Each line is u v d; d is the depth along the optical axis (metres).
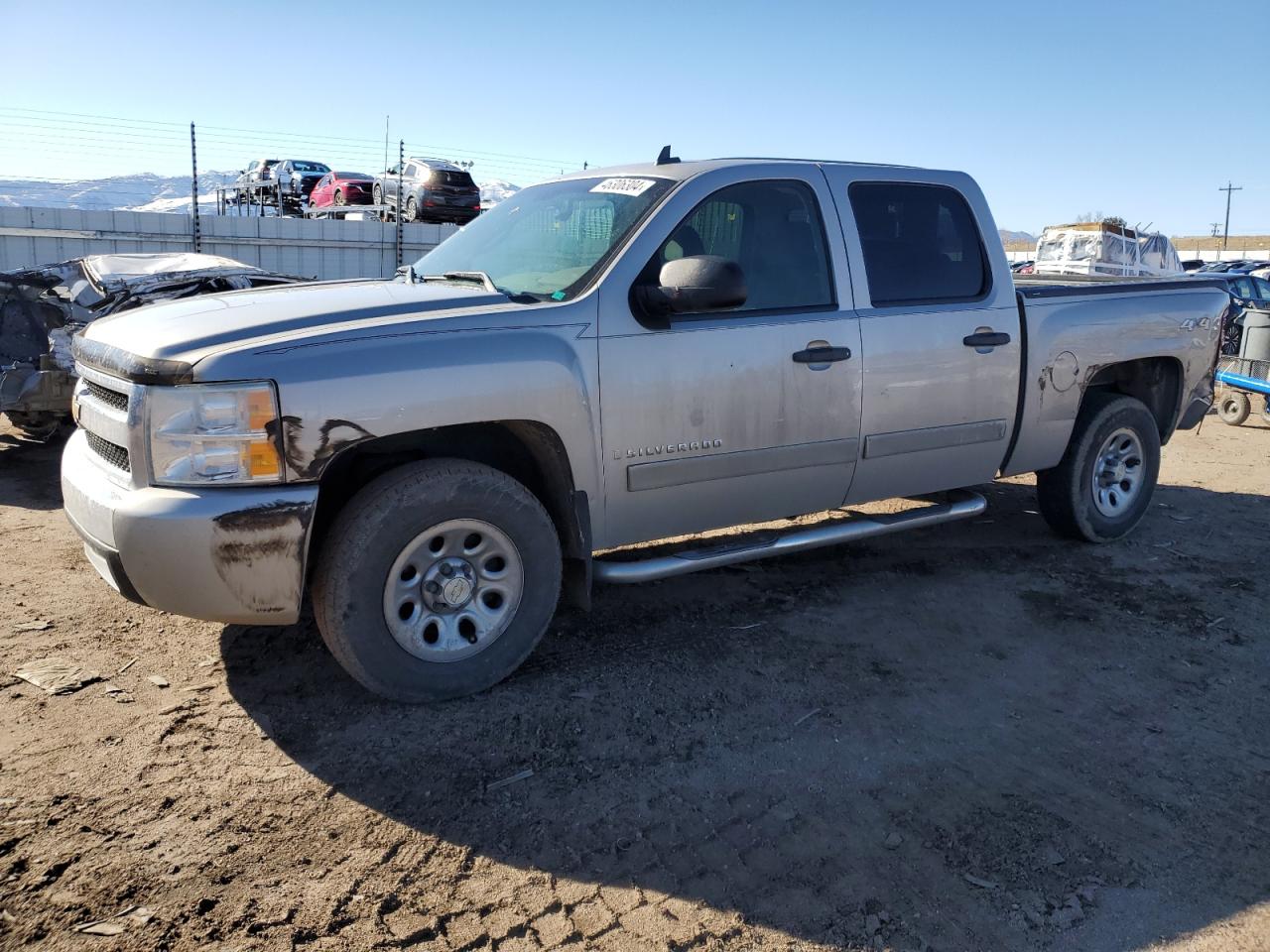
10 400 7.32
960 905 2.47
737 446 3.91
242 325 3.16
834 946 2.31
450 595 3.37
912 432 4.42
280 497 2.97
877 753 3.21
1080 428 5.27
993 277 4.70
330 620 3.19
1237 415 10.73
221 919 2.32
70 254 16.75
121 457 3.19
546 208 4.26
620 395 3.59
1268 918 2.45
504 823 2.76
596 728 3.31
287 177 26.88
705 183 3.88
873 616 4.40
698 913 2.41
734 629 4.20
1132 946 2.34
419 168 21.22
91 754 3.03
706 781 3.01
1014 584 4.86
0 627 3.99
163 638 3.96
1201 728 3.45
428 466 3.29
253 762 3.03
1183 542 5.67
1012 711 3.54
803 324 4.03
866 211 4.36
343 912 2.36
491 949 2.27
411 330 3.21
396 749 3.13
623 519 3.77
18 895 2.36
